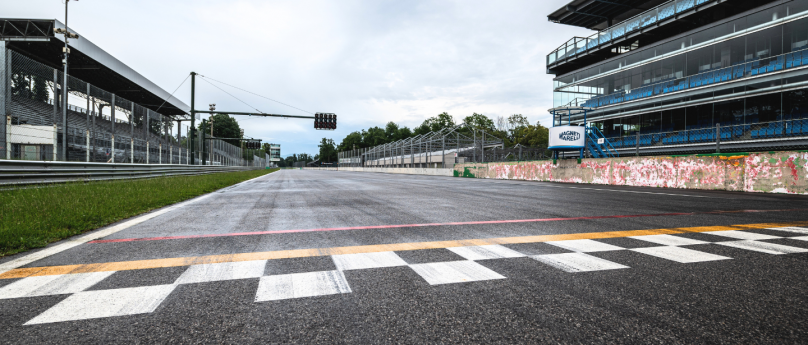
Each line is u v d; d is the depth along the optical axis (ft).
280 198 33.40
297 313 7.07
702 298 7.78
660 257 11.26
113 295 7.97
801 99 62.90
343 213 22.34
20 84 40.45
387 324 6.59
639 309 7.22
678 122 82.48
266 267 10.23
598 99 101.71
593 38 103.71
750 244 13.10
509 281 8.98
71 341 5.88
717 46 75.46
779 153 36.24
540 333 6.21
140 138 68.03
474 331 6.30
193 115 81.05
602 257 11.28
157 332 6.23
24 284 8.68
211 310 7.19
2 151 37.70
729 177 40.50
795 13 63.77
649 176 49.65
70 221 16.46
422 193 39.04
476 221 18.84
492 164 91.91
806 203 27.25
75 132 52.08
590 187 48.93
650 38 93.04
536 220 19.15
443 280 9.07
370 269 10.04
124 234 15.34
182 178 58.08
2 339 5.90
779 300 7.64
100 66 104.27
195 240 14.06
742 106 71.00
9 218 16.19
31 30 83.92
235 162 177.99
